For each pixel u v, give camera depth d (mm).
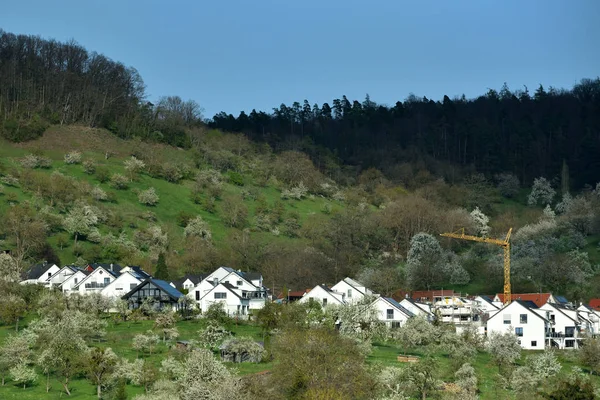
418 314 125188
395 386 75375
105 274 139125
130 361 84812
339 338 81125
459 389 77688
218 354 92875
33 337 89438
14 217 164375
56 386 77312
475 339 113438
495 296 157250
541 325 122688
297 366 70625
